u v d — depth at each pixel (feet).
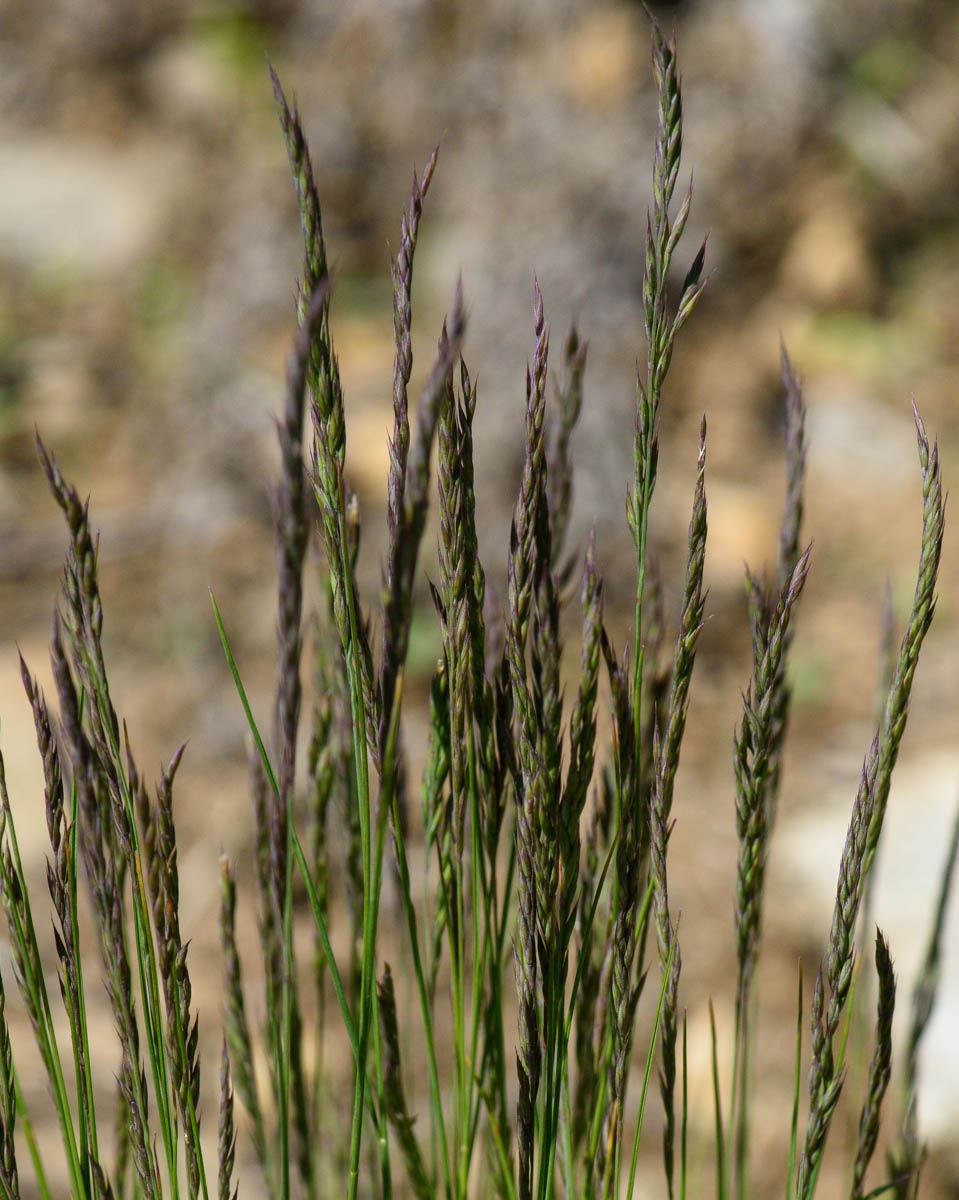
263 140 19.54
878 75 20.75
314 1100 4.35
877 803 3.14
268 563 13.62
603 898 3.93
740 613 13.52
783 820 11.06
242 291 16.43
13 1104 3.27
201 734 11.46
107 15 22.26
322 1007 4.30
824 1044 3.23
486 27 19.11
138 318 17.74
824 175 19.07
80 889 8.52
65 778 5.57
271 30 21.84
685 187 17.47
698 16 20.11
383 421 14.30
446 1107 7.01
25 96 21.93
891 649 4.35
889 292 18.90
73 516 2.80
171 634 12.62
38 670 11.64
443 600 3.13
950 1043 8.23
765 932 9.84
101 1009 8.18
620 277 15.99
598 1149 3.72
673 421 16.22
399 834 3.16
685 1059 3.41
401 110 18.75
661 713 3.79
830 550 14.70
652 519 14.28
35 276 18.53
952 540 14.98
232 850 10.25
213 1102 7.35
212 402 15.10
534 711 2.99
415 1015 7.57
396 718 2.57
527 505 2.91
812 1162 3.32
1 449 15.19
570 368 3.77
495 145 17.61
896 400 17.11
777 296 18.37
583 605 3.21
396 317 2.80
